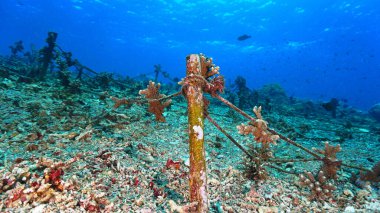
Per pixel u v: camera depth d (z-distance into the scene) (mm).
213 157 1612
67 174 1105
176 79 6047
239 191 1149
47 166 1125
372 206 1061
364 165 1764
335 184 1312
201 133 787
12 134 1565
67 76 3158
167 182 1158
